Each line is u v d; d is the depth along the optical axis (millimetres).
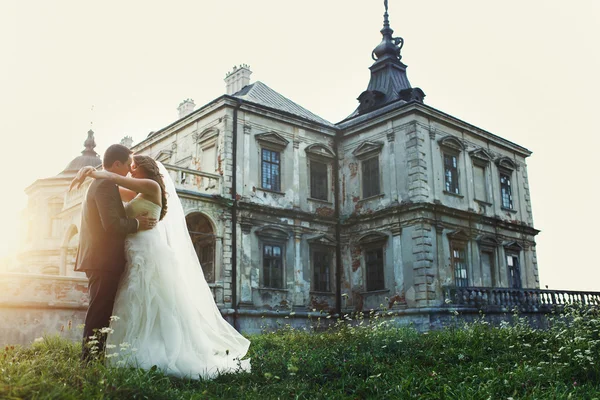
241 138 25578
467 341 9797
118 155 6359
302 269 26672
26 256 37688
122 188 6559
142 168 6246
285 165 27109
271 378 6410
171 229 6676
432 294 24875
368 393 6301
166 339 5969
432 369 7625
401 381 6602
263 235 25344
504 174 31828
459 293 25250
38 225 37531
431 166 26844
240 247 24438
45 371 4992
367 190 28297
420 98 29844
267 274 25328
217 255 23703
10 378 4473
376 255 27203
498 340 10148
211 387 5664
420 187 25766
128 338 5781
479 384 6484
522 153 33406
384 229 26953
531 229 32469
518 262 31234
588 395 6184
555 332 10695
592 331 10195
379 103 31547
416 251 25359
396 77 32562
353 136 29422
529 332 11094
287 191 26938
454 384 6602
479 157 29922
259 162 26078
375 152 28078
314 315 25906
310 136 28656
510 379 6766
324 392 6148
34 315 14430
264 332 19438
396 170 26969
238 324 23484
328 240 27969
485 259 28984
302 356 8211
